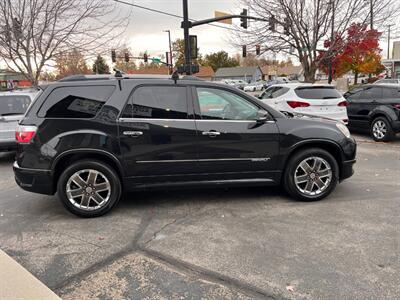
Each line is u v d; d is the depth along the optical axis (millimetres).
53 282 3186
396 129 9680
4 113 7934
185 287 3074
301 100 9383
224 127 4809
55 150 4473
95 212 4641
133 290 3045
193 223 4418
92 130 4516
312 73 18453
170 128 4672
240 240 3916
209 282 3139
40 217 4727
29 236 4133
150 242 3928
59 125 4504
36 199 5484
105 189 4672
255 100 4977
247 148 4883
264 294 2955
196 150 4762
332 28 17484
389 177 6305
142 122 4617
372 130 10359
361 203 4980
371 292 2943
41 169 4500
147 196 5453
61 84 4621
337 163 5266
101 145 4527
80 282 3180
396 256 3492
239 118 4906
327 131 5082
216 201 5195
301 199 5102
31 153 4504
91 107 4574
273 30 17406
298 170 5066
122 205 5098
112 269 3385
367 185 5836
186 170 4797
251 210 4812
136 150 4629
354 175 6473
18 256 3658
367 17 17422
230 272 3285
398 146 9398
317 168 5090
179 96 4770
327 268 3309
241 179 4984
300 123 5055
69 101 4570
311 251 3631
